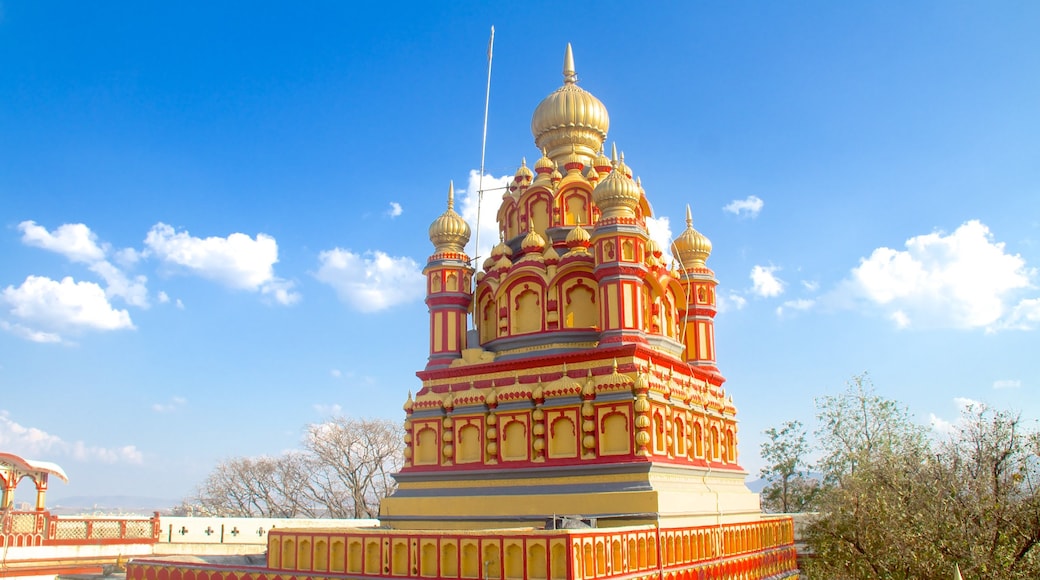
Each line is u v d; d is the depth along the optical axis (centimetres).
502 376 2780
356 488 6109
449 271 3017
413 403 2870
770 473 4928
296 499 6178
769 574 3092
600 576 1986
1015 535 2477
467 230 3098
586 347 2777
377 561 2197
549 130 3416
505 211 3353
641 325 2711
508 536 1991
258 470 6219
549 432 2619
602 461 2502
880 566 2666
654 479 2466
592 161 3388
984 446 2639
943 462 2692
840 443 3881
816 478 4756
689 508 2542
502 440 2686
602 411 2555
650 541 2234
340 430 6209
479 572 2019
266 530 3644
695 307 3406
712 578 2566
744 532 2905
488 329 3061
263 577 2348
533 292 2906
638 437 2480
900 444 3291
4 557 2866
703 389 3138
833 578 2912
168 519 3438
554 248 3044
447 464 2755
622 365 2600
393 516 2731
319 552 2306
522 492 2575
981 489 2547
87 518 3183
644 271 2769
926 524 2570
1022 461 2573
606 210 2831
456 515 2609
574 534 1916
